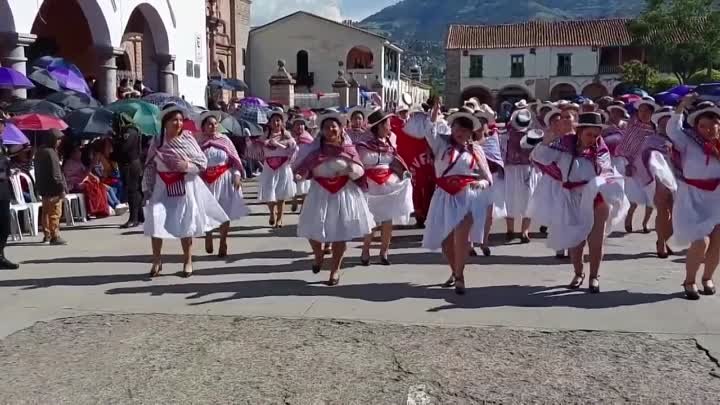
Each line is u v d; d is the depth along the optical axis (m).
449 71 57.56
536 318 6.41
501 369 5.16
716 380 4.92
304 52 52.84
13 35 14.73
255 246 10.23
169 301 7.14
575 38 55.09
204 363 5.35
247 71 53.12
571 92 55.47
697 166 6.85
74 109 13.30
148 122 12.93
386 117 8.77
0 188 8.58
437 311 6.66
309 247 10.09
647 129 9.93
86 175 13.03
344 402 4.63
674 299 7.01
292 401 4.66
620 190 7.16
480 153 7.30
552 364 5.25
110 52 18.12
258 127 19.86
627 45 53.44
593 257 7.25
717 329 6.04
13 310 6.87
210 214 8.27
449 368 5.19
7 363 5.42
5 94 14.76
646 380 4.94
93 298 7.29
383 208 8.66
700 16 45.09
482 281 7.85
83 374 5.18
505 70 56.47
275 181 11.88
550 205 7.36
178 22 22.55
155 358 5.47
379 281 7.89
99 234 11.41
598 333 5.95
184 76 23.22
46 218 10.47
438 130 7.45
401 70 65.88
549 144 7.28
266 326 6.22
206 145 9.39
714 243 7.01
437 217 7.23
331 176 7.53
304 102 36.22
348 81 37.91
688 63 45.59
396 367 5.21
